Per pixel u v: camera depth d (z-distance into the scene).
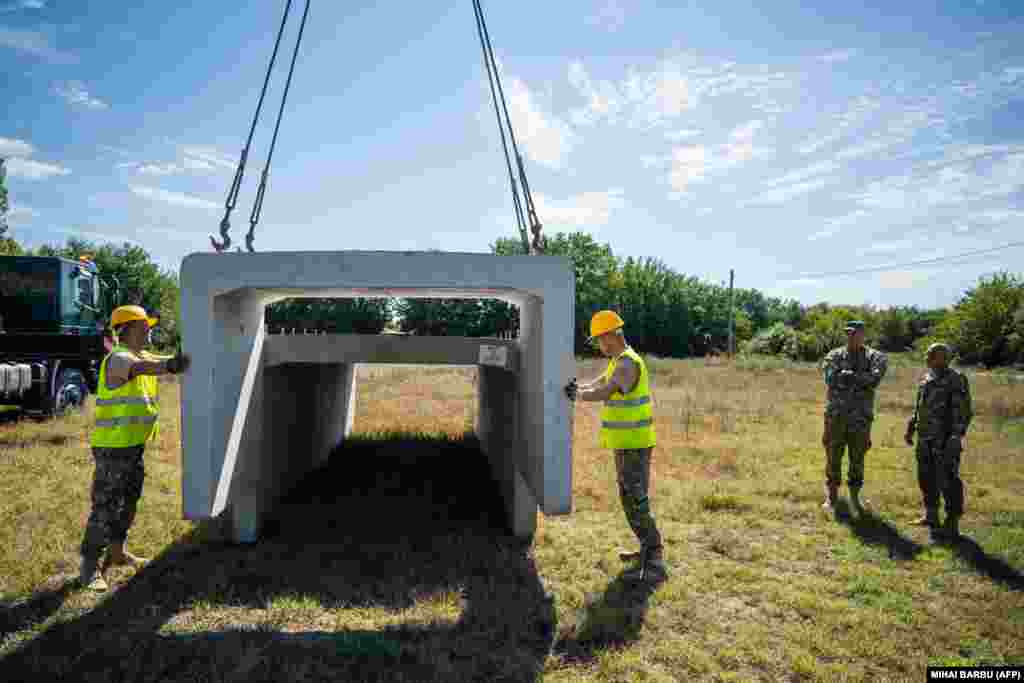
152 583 3.63
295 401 5.66
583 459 7.08
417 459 7.24
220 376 3.68
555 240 39.41
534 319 3.96
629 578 3.83
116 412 3.57
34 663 2.73
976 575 3.92
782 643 3.09
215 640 2.99
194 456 3.52
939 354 4.78
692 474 6.55
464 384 15.17
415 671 2.78
